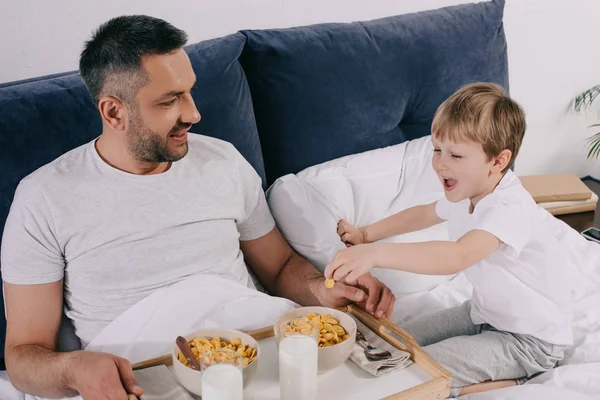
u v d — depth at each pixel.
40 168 1.37
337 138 1.91
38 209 1.31
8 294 1.33
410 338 1.21
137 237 1.38
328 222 1.69
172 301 1.35
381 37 1.98
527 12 2.48
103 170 1.37
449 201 1.52
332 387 1.13
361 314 1.34
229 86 1.70
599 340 1.55
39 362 1.23
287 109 1.84
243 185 1.56
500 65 2.21
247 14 1.98
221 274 1.47
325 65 1.88
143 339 1.32
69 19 1.71
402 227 1.65
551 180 2.46
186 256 1.43
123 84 1.29
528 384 1.39
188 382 1.08
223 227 1.49
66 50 1.73
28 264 1.31
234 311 1.37
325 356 1.14
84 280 1.37
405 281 1.70
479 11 2.18
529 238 1.46
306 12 2.08
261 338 1.27
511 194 1.46
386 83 1.97
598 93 2.72
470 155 1.40
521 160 2.71
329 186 1.74
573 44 2.62
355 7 2.16
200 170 1.47
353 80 1.91
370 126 1.95
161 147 1.35
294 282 1.58
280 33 1.86
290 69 1.83
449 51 2.07
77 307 1.39
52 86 1.49
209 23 1.92
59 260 1.35
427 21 2.08
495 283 1.49
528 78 2.59
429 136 1.93
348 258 1.32
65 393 1.24
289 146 1.86
